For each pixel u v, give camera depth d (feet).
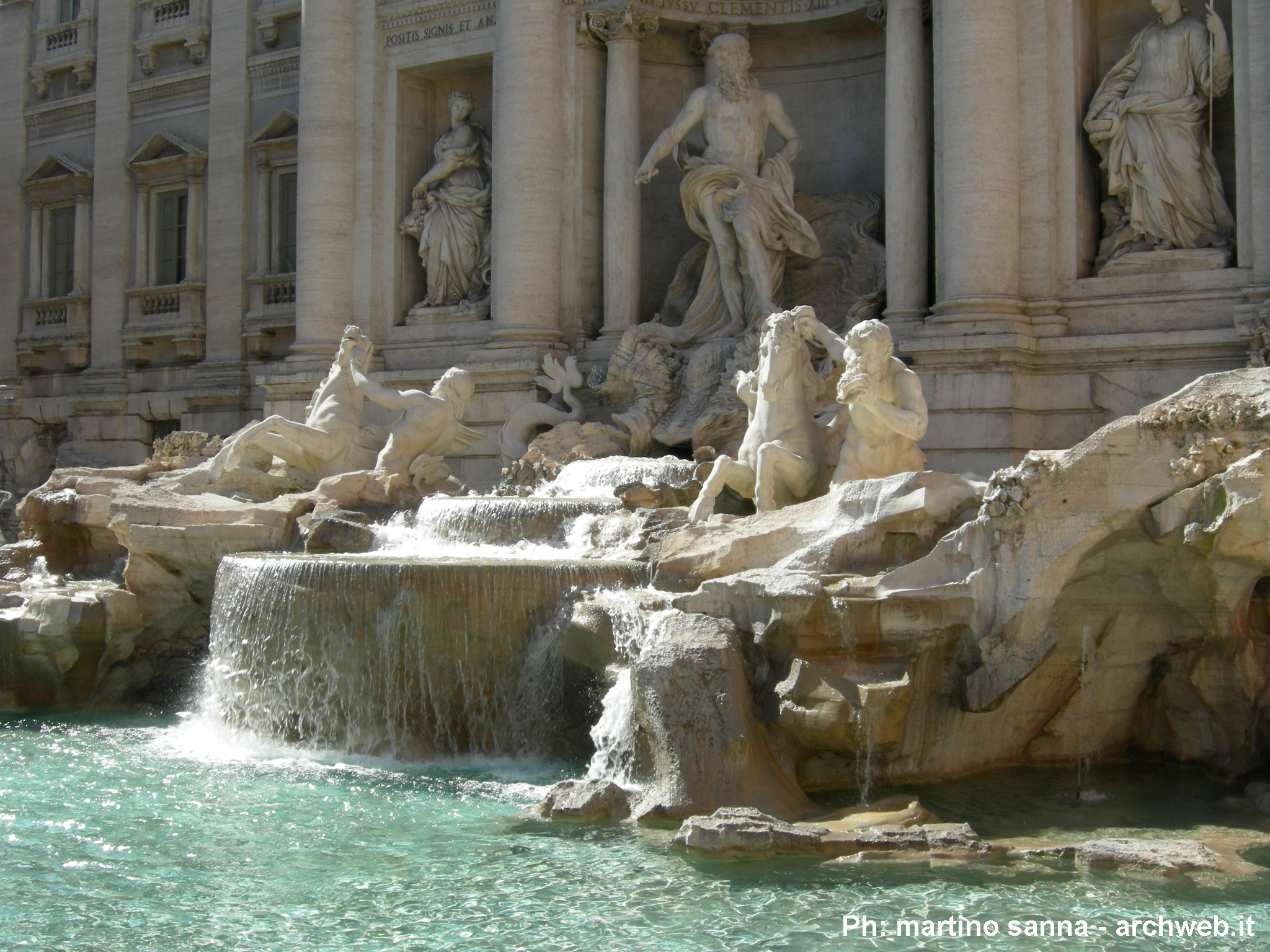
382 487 68.03
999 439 67.46
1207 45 66.54
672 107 88.58
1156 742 47.60
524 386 83.41
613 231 83.82
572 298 85.61
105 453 116.67
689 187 79.71
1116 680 46.34
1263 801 40.96
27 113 124.16
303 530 63.21
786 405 55.31
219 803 43.91
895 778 43.57
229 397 108.68
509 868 36.40
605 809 41.06
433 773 48.06
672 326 81.56
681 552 49.26
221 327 110.11
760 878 35.24
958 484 45.73
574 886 34.88
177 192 114.93
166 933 32.27
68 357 119.44
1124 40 70.90
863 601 42.16
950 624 42.65
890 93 74.43
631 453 75.56
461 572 49.19
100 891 35.17
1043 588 42.29
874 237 80.43
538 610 48.67
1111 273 68.33
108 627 62.64
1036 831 38.96
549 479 69.36
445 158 92.32
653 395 76.74
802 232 78.89
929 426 69.05
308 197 94.12
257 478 72.18
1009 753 46.42
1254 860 36.47
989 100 68.90
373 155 93.91
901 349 69.67
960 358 68.18
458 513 60.44
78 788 45.98
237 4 110.01
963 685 43.09
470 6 90.33
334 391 75.10
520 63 84.28
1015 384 67.56
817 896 33.94
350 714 51.55
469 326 89.66
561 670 48.93
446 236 92.07
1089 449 42.19
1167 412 41.57
